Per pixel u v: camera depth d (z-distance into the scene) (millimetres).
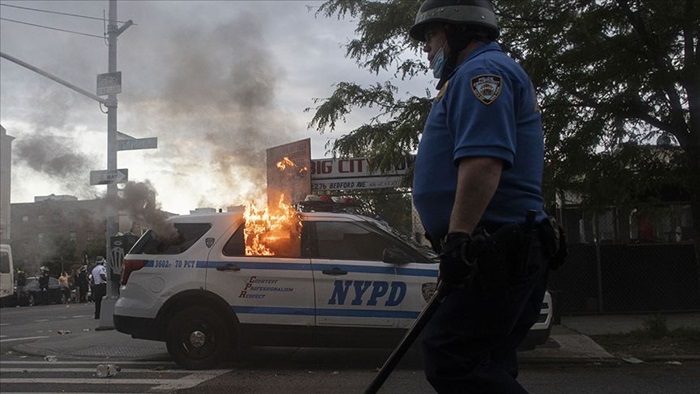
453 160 2111
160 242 8312
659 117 8844
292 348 9523
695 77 8039
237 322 7953
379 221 8352
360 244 8102
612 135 8727
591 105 8836
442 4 2332
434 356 2174
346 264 7969
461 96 2100
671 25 8297
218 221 8312
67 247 16547
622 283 12742
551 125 8758
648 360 8195
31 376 7758
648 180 8406
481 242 1952
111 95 12703
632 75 8352
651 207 8617
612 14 8398
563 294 12742
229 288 8000
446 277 1976
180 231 8328
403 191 16234
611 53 8469
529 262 2086
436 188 2205
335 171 16453
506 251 2016
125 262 8383
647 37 8336
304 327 7906
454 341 2137
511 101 2090
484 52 2244
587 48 8516
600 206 8711
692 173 8422
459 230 1979
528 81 2252
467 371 2143
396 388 6727
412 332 2186
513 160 2078
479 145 2006
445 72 2342
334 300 7902
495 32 2346
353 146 10820
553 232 2191
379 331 7859
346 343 7914
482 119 2031
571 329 10727
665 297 12695
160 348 9992
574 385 6789
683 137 8633
